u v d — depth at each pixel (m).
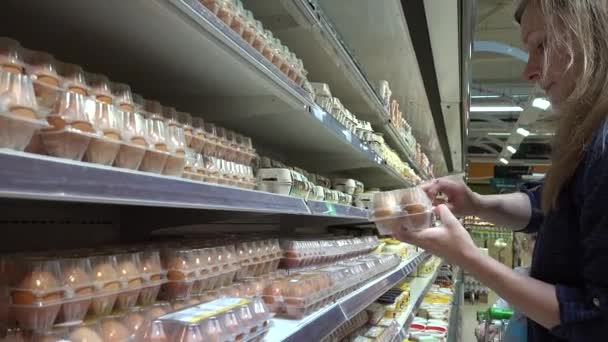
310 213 1.46
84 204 1.26
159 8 0.78
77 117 0.70
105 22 0.87
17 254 0.83
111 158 0.76
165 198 0.76
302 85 1.52
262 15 1.57
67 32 0.92
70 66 0.78
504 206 1.53
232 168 1.22
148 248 1.06
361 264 2.05
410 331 3.35
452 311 5.13
